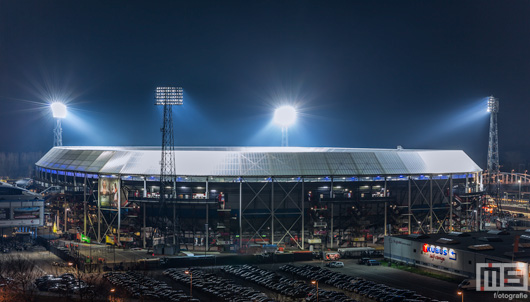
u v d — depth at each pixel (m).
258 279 131.50
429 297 115.56
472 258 129.88
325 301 110.75
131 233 177.12
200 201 170.62
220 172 174.12
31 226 193.00
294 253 159.00
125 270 144.62
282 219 175.12
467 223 195.50
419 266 145.75
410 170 186.00
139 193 181.00
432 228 188.50
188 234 174.50
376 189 183.12
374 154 187.88
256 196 174.12
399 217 182.25
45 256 162.62
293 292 118.56
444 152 199.88
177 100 183.88
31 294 116.50
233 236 173.38
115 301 112.12
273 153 181.25
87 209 190.38
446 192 192.25
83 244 182.50
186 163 178.12
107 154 195.00
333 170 178.75
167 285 126.44
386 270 144.25
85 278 133.50
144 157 184.12
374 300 114.94
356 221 177.62
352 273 140.25
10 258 157.62
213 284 125.62
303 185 175.38
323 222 174.12
